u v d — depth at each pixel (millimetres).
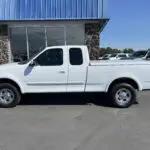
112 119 8805
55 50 10570
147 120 8695
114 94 10461
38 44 17641
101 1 16750
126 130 7633
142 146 6395
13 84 10523
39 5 16906
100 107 10555
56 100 11766
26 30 17609
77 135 7199
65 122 8445
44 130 7637
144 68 10555
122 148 6262
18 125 8148
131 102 10477
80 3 16828
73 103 11195
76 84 10562
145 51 26516
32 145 6469
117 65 10516
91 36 17484
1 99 10492
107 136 7113
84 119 8805
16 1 16891
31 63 10430
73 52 10555
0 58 17422
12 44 17656
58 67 10477
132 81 10672
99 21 17125
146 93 13453
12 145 6469
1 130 7664
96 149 6199
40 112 9734
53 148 6266
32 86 10508
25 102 11406
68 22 17359
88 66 10508
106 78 10531
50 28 17594
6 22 17109
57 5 16875
